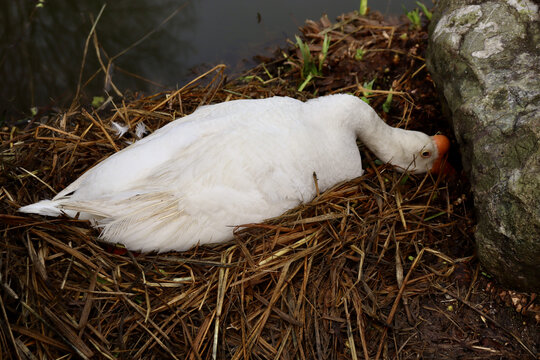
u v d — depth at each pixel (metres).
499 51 1.07
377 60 1.48
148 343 0.99
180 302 1.03
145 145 1.06
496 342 1.01
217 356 0.98
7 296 0.99
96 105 1.47
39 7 1.69
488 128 1.02
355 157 1.16
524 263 0.97
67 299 1.00
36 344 0.97
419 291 1.06
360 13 1.65
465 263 1.08
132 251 1.04
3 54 1.57
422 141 1.21
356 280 1.06
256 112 1.10
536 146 0.95
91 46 1.61
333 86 1.45
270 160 1.06
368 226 1.11
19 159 1.19
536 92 1.00
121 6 1.74
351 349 0.99
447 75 1.15
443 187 1.19
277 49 1.61
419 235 1.13
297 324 1.01
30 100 1.48
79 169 1.19
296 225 1.09
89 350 0.96
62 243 1.04
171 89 1.52
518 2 1.09
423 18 1.60
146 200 1.02
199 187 1.03
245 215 1.05
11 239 1.03
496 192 0.98
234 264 1.03
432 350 1.00
